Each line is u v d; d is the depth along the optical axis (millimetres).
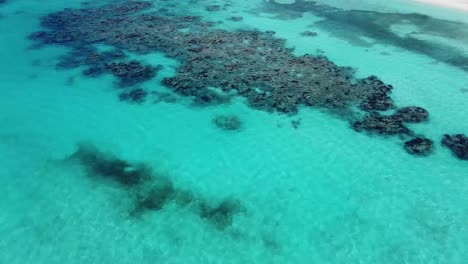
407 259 14133
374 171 17875
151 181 17578
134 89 23844
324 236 15047
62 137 20172
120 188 17203
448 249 14453
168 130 20531
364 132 20219
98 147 19531
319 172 17875
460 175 17625
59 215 15898
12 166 18359
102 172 18062
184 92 23438
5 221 15602
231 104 22359
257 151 19125
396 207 16141
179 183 17453
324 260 14164
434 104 22453
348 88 23562
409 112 21484
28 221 15625
